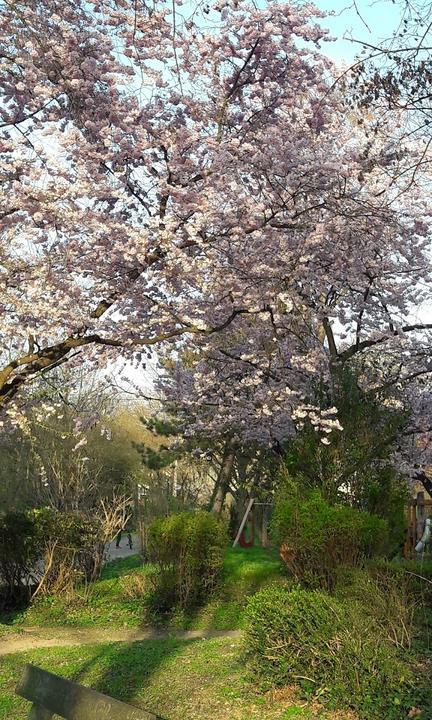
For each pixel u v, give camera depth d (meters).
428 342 13.31
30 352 8.77
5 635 10.54
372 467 11.02
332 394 11.28
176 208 8.57
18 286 8.60
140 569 13.98
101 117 8.88
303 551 9.58
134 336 9.75
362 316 12.95
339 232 9.92
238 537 16.45
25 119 8.82
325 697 5.68
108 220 8.46
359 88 7.46
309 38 8.98
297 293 10.71
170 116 9.37
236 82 9.46
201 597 12.06
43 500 16.20
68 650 8.65
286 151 8.62
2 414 9.91
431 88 7.30
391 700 5.32
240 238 9.11
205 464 18.89
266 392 12.44
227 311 10.97
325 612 6.04
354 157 9.33
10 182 8.06
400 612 6.62
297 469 10.92
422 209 11.61
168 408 16.05
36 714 3.65
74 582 13.38
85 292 9.23
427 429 13.62
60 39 8.58
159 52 8.91
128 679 6.88
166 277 9.38
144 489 18.98
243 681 6.27
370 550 9.43
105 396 14.78
